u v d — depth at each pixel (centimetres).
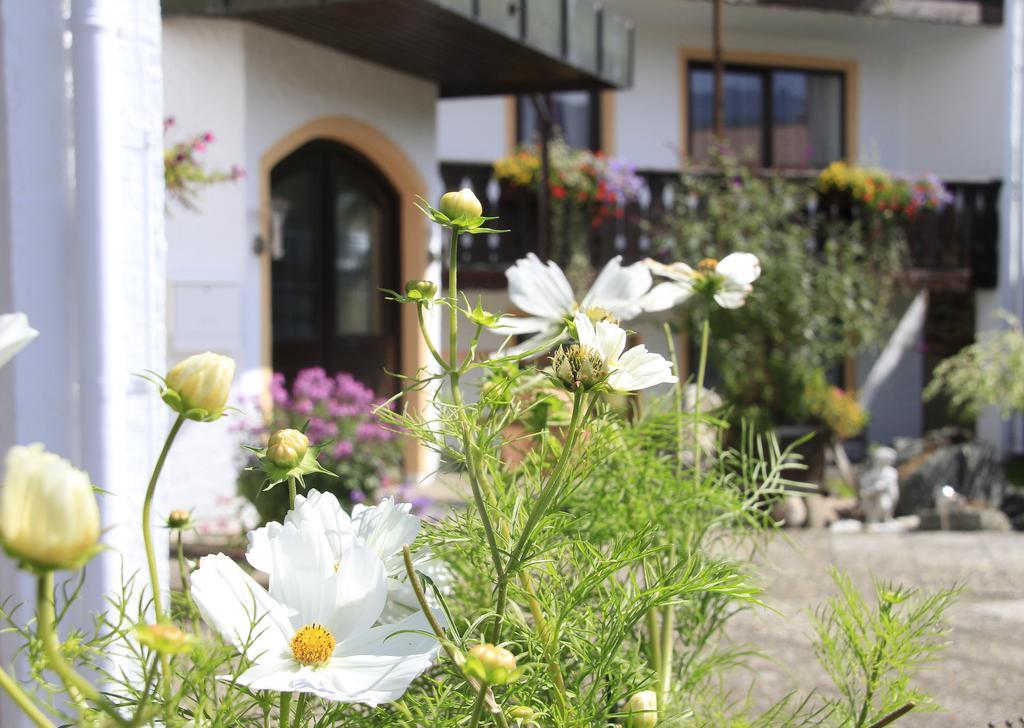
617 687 81
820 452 906
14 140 163
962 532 800
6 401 162
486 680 58
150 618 84
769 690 331
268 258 709
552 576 82
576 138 1142
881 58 1265
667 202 1007
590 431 93
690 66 1187
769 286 898
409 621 67
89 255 163
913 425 1258
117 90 167
